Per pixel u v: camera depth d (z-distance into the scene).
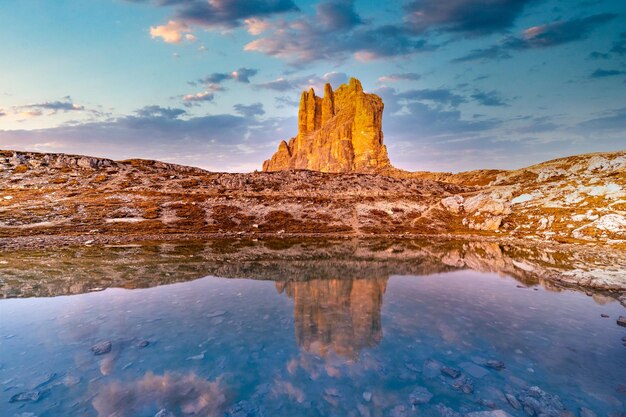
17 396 11.20
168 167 121.44
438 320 19.53
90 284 26.14
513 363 14.28
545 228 67.31
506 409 11.02
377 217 82.88
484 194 92.44
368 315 20.28
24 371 12.92
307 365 13.83
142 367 13.42
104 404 10.84
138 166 113.62
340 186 111.00
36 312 19.77
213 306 21.47
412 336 17.08
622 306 22.94
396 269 35.16
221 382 12.42
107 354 14.48
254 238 58.56
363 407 11.05
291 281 28.77
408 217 84.25
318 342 16.14
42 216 60.22
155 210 71.38
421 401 11.41
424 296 24.88
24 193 75.62
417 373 13.31
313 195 98.12
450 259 42.22
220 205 80.38
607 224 59.56
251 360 14.17
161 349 15.07
